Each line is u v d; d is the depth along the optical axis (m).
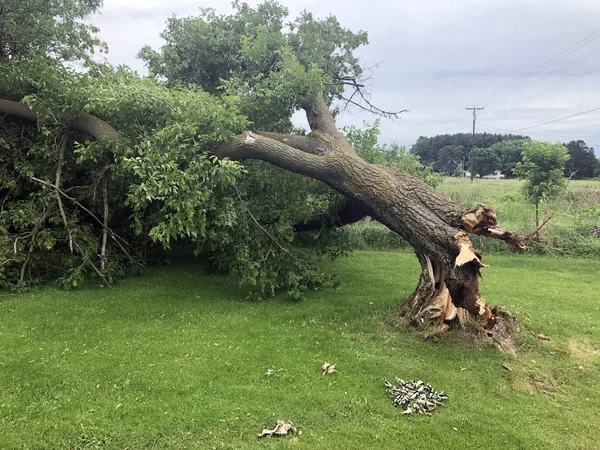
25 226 6.54
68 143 7.21
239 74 8.58
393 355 4.29
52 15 8.11
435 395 3.47
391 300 6.23
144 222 6.73
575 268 9.15
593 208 12.70
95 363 3.95
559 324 5.29
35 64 6.75
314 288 6.75
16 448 2.76
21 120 7.16
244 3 9.11
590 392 3.65
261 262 6.32
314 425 3.08
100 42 8.94
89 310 5.51
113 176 6.34
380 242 11.53
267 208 6.74
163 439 2.88
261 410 3.23
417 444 2.88
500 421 3.17
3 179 6.75
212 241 6.25
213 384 3.61
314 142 6.66
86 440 2.86
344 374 3.85
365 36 9.11
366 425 3.08
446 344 4.54
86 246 6.74
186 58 9.23
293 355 4.23
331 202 7.64
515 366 4.10
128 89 6.18
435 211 4.86
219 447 2.81
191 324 5.11
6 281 6.43
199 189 5.40
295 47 7.88
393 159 8.54
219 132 6.02
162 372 3.79
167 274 7.73
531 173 15.56
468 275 4.40
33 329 4.79
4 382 3.56
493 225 4.57
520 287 7.36
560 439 2.98
